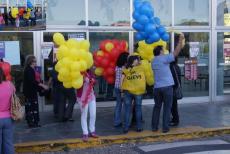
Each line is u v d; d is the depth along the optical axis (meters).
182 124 10.23
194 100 13.36
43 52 11.91
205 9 13.41
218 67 13.63
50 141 8.81
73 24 12.27
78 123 10.62
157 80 9.28
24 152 8.51
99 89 12.47
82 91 8.84
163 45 9.86
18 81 11.73
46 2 11.81
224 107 12.53
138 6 9.71
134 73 9.34
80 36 12.31
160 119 10.82
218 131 9.62
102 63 10.04
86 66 8.48
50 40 12.05
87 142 8.82
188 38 13.21
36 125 10.21
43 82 11.60
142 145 8.91
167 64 9.25
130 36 12.74
